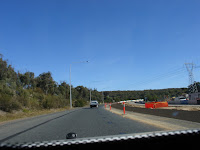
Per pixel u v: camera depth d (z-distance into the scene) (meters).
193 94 57.25
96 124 12.34
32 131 9.92
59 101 47.47
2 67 28.64
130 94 173.75
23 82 41.72
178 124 10.81
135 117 16.69
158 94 146.25
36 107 33.97
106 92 172.75
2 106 22.73
